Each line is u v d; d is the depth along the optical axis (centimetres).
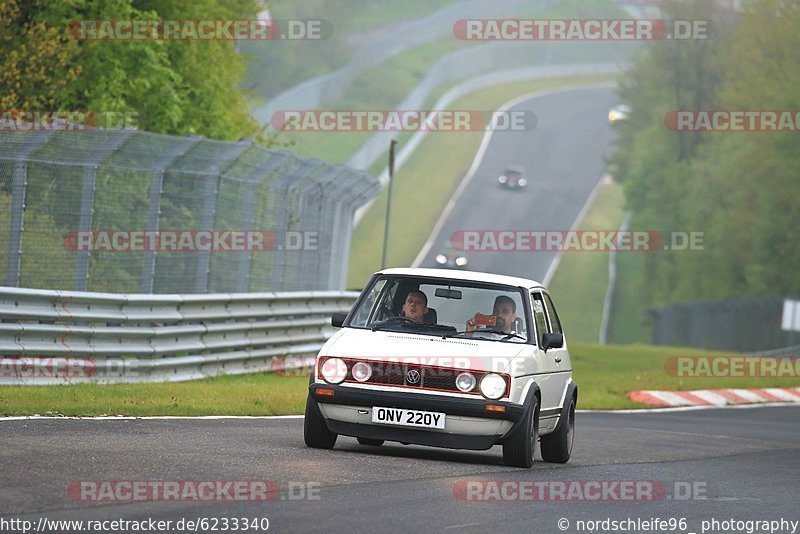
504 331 4653
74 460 3697
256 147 8375
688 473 4838
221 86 14075
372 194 11412
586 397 9500
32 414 4969
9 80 10219
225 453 4172
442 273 4800
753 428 7981
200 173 7938
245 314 8338
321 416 4503
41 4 11531
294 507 3222
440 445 4409
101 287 7450
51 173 6906
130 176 7575
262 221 8719
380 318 4697
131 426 4834
